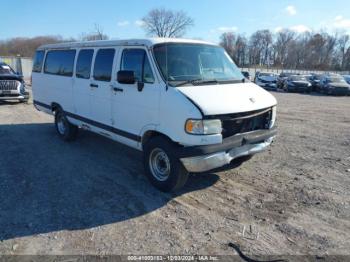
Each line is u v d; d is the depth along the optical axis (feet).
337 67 266.36
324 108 50.98
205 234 12.05
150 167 16.03
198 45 17.56
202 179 17.30
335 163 20.34
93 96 19.85
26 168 18.80
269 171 18.71
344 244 11.49
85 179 17.26
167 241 11.58
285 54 276.21
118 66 17.53
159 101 14.78
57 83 24.04
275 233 12.15
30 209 13.85
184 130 13.65
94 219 13.10
